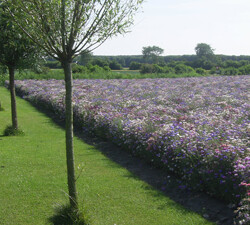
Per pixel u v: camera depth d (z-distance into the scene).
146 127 8.40
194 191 5.94
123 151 8.86
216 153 5.78
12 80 10.46
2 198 5.63
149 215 5.02
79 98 16.25
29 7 3.93
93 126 10.99
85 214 4.59
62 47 4.35
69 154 4.68
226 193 5.30
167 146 6.96
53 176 6.73
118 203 5.46
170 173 6.95
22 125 12.73
